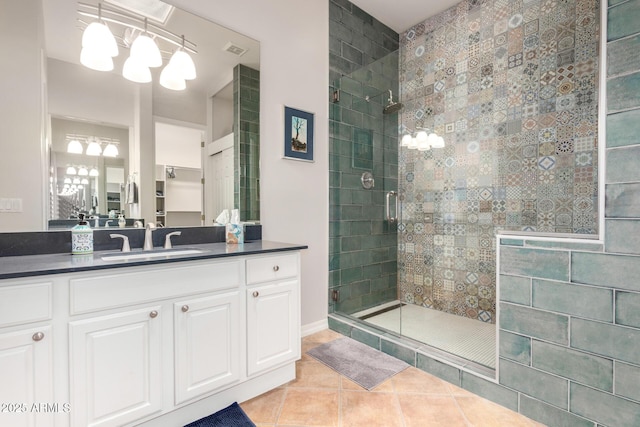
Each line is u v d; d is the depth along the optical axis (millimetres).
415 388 1744
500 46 2496
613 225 1257
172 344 1335
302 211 2496
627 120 1237
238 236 1956
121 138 1694
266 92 2262
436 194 2906
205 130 1984
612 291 1251
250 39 2164
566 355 1370
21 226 1418
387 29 3152
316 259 2592
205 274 1427
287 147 2381
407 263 3117
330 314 2680
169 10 1827
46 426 1059
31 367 1033
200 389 1414
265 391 1693
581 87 2086
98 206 1626
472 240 2666
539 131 2283
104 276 1170
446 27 2857
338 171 2732
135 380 1239
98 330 1154
